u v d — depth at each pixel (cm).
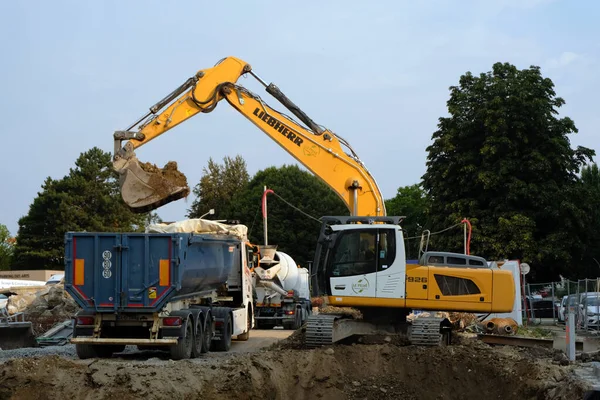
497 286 1727
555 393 1222
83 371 1306
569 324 1580
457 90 4616
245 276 2325
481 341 1794
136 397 1227
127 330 1758
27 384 1271
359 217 1786
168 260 1641
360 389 1451
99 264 1653
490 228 4234
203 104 1917
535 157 4234
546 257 4197
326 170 1916
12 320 2877
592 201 4297
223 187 7944
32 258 7062
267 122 1933
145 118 1905
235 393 1317
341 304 1722
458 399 1443
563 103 4397
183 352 1662
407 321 1803
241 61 1958
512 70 4475
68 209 7000
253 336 2584
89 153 7369
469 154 4397
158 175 1778
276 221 6844
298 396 1420
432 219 4559
